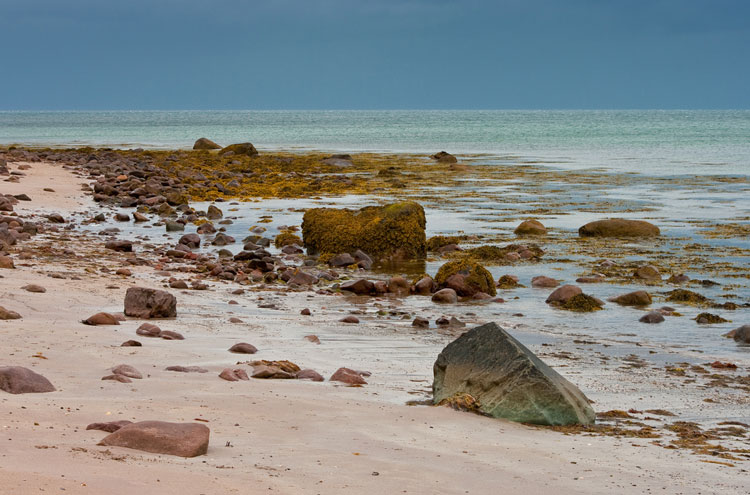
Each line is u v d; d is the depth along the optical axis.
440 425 8.46
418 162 63.72
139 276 18.91
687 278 20.38
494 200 38.22
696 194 41.19
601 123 194.38
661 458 7.81
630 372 11.98
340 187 43.00
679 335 14.80
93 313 13.90
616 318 16.31
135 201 34.72
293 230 28.41
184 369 10.09
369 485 6.08
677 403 10.30
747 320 16.17
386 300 18.00
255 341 12.81
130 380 9.18
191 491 5.39
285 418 8.12
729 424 9.39
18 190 35.97
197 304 16.12
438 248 25.09
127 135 125.94
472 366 9.59
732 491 6.81
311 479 6.09
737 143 98.19
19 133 133.12
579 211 34.38
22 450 5.86
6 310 12.62
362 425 8.14
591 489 6.59
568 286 18.08
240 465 6.27
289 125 193.75
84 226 28.27
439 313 16.55
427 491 6.08
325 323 14.91
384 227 23.50
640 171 56.06
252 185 43.94
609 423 9.30
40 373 9.11
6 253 20.59
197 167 53.09
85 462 5.74
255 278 19.86
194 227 29.05
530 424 9.02
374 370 11.36
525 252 24.08
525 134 128.88
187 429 6.59
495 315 16.52
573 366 12.32
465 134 130.88
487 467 7.00
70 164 52.25
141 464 5.89
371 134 133.25
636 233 27.66
